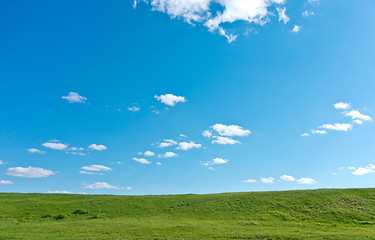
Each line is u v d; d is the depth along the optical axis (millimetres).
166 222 52031
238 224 51000
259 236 41031
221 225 49562
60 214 60344
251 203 67562
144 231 43969
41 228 46406
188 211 62875
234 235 41562
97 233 42594
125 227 46875
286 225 50406
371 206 62406
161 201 73312
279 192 77500
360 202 65125
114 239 38438
